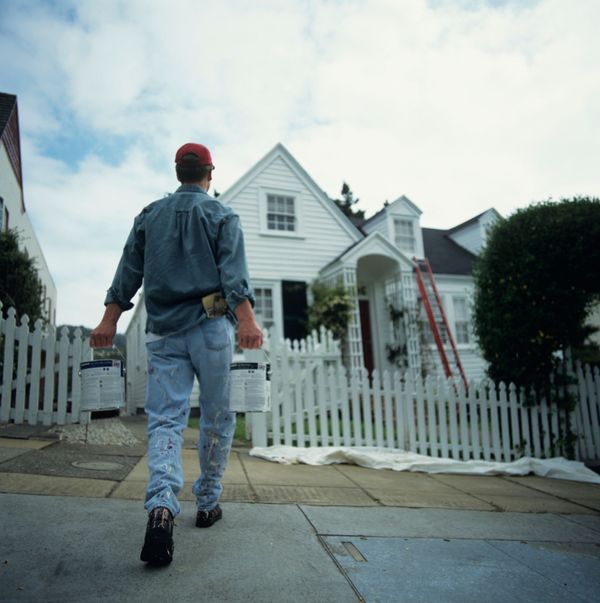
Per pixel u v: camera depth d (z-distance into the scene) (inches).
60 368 203.9
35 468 130.3
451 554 89.7
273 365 216.8
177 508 71.4
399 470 187.2
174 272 82.0
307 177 497.4
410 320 475.2
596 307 250.4
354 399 219.0
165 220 85.0
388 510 118.1
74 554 73.4
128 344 677.3
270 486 135.9
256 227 466.3
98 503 99.6
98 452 166.1
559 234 227.0
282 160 490.0
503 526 113.0
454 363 525.3
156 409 78.9
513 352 236.2
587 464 223.3
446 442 221.6
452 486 163.6
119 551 75.5
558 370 235.5
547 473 199.6
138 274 87.7
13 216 409.1
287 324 456.1
